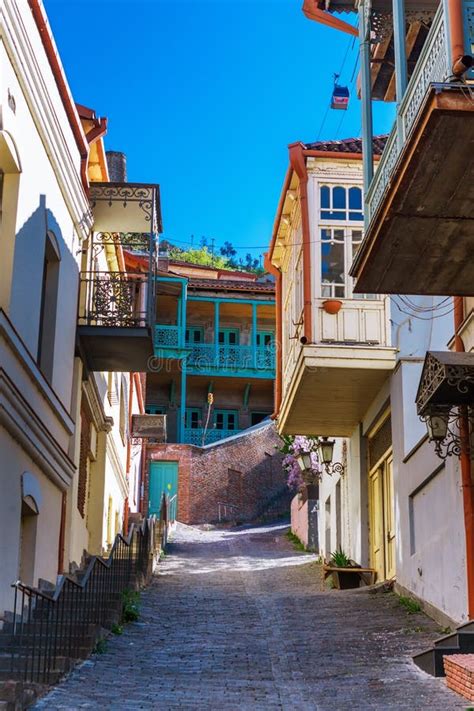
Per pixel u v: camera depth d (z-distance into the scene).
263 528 34.50
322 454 21.08
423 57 9.31
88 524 20.19
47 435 12.81
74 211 15.00
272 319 47.28
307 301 16.72
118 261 21.00
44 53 12.40
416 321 16.66
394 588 16.41
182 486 37.34
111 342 16.25
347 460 21.31
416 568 14.84
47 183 13.16
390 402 17.03
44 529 13.32
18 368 11.52
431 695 8.65
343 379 17.17
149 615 14.07
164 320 46.09
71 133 14.47
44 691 8.43
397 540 16.27
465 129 8.41
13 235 11.31
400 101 10.06
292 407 19.08
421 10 12.24
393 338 16.58
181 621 13.70
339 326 16.66
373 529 19.17
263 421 42.81
